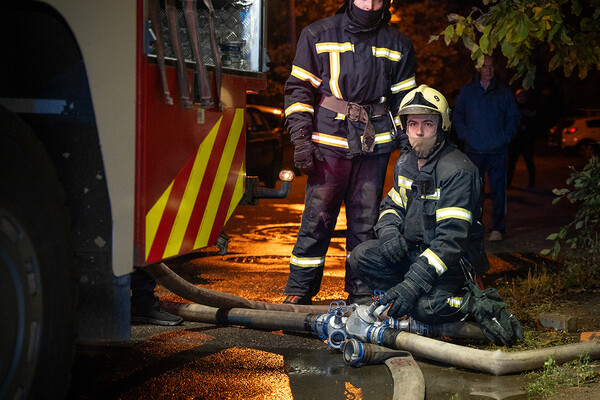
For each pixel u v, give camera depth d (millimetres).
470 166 4160
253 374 3840
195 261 7176
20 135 2541
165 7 3367
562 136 22250
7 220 2479
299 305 4934
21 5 2645
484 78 8039
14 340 2523
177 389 3584
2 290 2463
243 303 4738
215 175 3916
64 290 2758
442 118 4168
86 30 2756
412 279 4059
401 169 4465
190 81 3521
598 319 4855
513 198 12562
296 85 5008
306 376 3820
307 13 23594
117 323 3020
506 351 4062
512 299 5336
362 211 5160
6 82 2910
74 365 3869
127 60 2973
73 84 2879
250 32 4496
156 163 3191
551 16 4746
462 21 4895
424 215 4238
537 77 17016
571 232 9000
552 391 3514
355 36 4977
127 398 3443
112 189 2908
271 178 13484
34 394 2643
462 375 3809
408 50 5113
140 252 3090
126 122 2984
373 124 5078
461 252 4070
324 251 5191
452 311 4195
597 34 5172
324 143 5031
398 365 3775
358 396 3529
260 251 7840
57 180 2746
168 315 4820
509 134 8070
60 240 2732
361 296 5152
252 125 13133
